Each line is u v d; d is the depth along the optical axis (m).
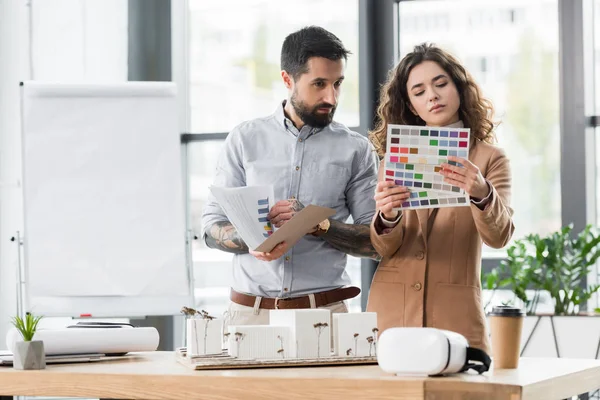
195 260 4.99
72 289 4.01
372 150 2.88
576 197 4.50
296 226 2.31
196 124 5.11
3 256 4.69
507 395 1.55
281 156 2.84
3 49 4.77
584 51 4.52
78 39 4.89
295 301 2.69
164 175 4.04
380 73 4.80
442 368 1.62
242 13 5.06
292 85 2.76
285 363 1.89
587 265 4.13
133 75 5.01
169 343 4.87
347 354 2.00
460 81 2.50
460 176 2.16
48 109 4.03
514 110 4.63
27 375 1.94
